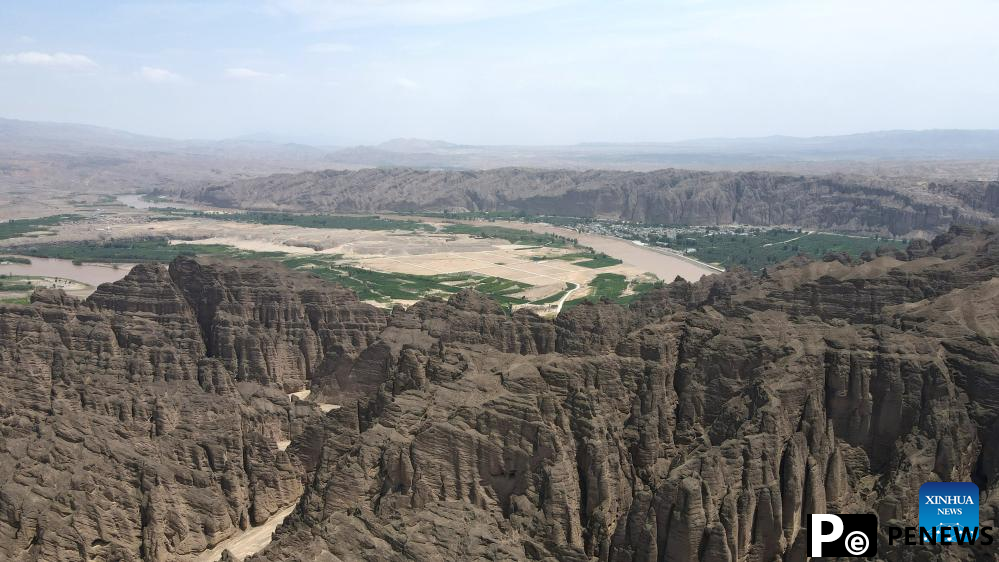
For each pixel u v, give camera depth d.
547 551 95.31
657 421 110.94
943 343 110.75
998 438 100.69
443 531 94.19
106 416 126.69
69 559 102.81
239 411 134.38
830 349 111.19
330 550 93.88
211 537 112.06
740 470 97.44
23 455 114.25
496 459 102.69
